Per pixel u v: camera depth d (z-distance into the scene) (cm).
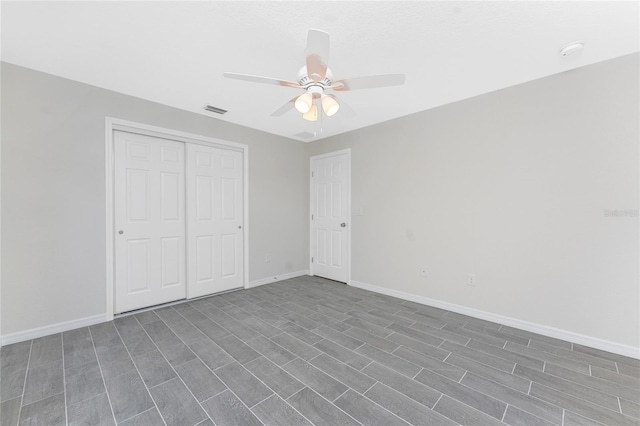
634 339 205
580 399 161
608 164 214
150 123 297
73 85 252
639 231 203
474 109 282
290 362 200
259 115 341
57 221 245
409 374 185
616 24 171
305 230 471
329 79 181
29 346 221
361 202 391
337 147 423
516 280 258
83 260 258
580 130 225
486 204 275
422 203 324
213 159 356
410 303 327
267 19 169
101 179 267
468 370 189
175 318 279
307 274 472
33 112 234
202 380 178
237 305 319
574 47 193
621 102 208
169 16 167
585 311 224
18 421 144
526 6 157
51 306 242
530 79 246
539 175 244
